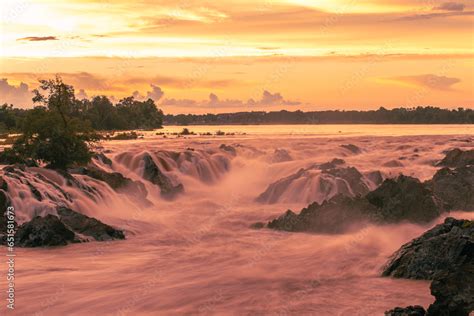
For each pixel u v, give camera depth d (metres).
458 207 37.97
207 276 26.53
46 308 22.61
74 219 35.53
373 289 23.83
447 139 85.75
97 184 44.59
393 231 33.72
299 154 65.50
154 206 45.91
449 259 24.09
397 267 25.52
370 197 36.69
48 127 47.91
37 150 47.16
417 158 60.22
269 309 22.16
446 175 40.31
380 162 59.56
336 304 22.36
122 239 34.59
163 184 52.75
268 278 25.97
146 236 35.44
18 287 24.95
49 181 41.03
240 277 26.28
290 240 33.44
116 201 44.31
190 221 39.84
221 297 23.64
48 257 30.08
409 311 18.61
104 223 37.78
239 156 63.59
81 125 49.38
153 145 76.06
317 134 111.94
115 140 92.12
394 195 36.16
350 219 34.91
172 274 27.00
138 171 54.53
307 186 46.53
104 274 27.02
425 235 25.92
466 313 17.84
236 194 51.78
